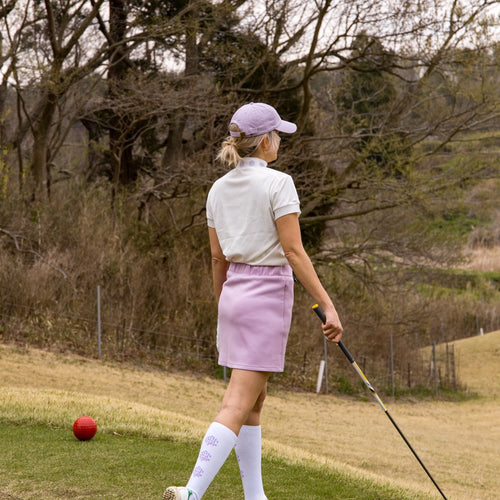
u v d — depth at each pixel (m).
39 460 4.43
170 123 21.97
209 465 2.69
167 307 17.92
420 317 24.11
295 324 20.00
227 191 3.02
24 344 14.35
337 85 21.17
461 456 11.13
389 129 19.44
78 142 30.89
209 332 17.98
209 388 14.95
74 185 21.11
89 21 18.44
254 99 21.33
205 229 19.91
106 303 16.55
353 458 9.41
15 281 15.30
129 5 20.72
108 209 19.34
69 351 14.73
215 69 20.52
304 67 20.78
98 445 5.07
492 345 29.47
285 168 19.59
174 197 19.16
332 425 13.38
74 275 16.23
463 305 35.12
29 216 17.92
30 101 23.19
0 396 7.33
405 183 19.09
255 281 2.92
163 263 19.20
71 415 6.30
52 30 17.88
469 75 18.22
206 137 21.53
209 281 18.67
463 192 19.77
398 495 4.71
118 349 15.97
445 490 7.60
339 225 22.75
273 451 5.82
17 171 20.38
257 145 3.01
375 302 23.20
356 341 21.67
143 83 18.92
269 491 4.29
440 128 19.47
